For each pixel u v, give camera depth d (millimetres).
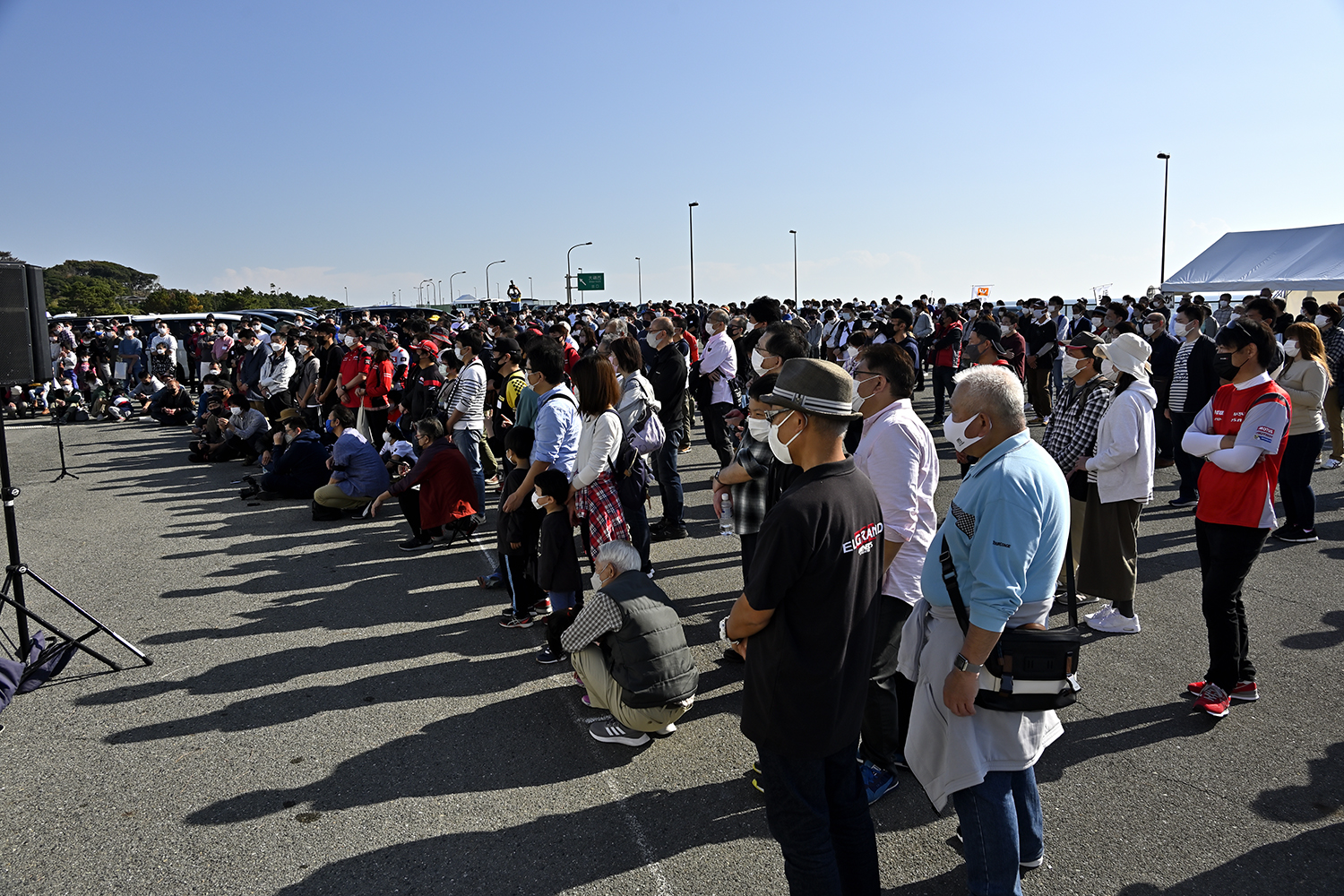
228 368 17281
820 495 2180
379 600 5562
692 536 6945
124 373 18328
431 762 3566
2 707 4008
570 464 4992
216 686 4305
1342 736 3572
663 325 6672
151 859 2936
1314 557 5879
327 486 7828
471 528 6887
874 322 13242
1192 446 3816
